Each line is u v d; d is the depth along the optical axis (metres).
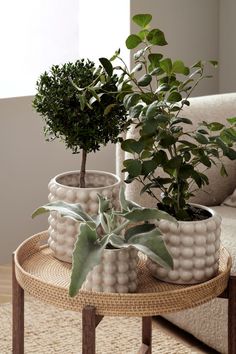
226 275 2.13
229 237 2.77
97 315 2.01
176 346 2.91
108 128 2.21
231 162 3.19
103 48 4.02
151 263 2.16
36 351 2.88
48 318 3.15
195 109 3.14
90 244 1.99
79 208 2.15
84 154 2.30
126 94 2.16
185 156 2.08
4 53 3.89
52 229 2.27
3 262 3.77
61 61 4.05
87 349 1.97
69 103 2.19
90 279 2.05
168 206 2.19
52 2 3.97
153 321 3.14
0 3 3.84
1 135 3.65
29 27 3.93
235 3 4.12
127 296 1.96
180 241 2.10
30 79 3.97
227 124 3.16
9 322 3.12
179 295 2.00
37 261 2.26
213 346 2.81
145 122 1.99
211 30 4.22
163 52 4.05
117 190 2.28
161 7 4.00
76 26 4.06
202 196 3.15
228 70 4.22
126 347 2.91
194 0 4.13
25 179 3.77
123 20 3.92
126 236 2.05
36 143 3.77
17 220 3.78
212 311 2.79
